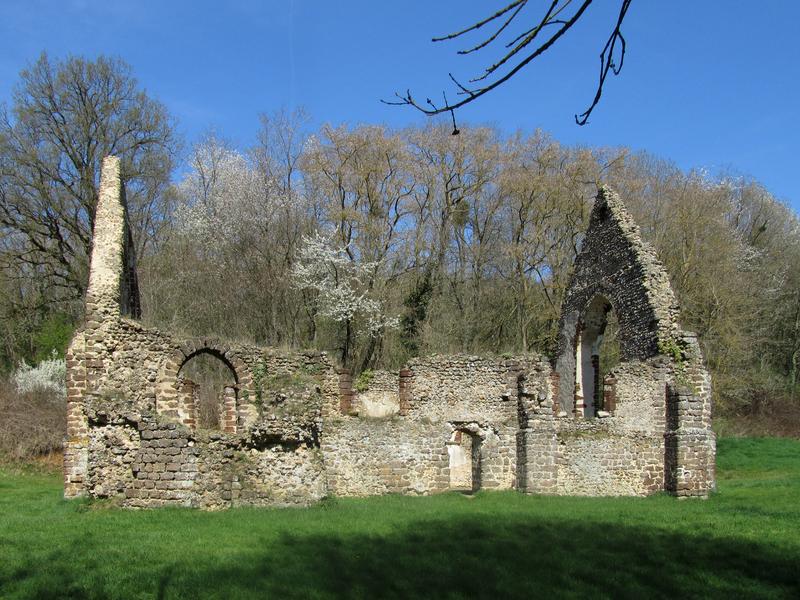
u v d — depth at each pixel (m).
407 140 42.88
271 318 39.97
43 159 35.00
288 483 17.19
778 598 11.31
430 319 41.69
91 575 11.09
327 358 23.72
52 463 26.97
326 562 12.08
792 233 54.94
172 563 11.79
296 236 41.09
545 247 41.56
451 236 44.38
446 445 22.78
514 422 23.14
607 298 26.42
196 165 45.66
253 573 11.34
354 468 21.94
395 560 12.38
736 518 16.80
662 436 22.22
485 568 12.13
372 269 39.53
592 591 11.29
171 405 20.34
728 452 33.03
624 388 22.66
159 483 16.28
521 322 41.56
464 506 18.70
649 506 18.94
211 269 40.88
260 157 42.69
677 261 39.97
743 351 42.06
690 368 22.34
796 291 50.75
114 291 19.45
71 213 36.25
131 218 39.44
